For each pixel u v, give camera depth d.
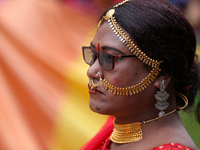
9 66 4.11
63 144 3.83
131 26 1.65
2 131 3.83
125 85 1.68
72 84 4.07
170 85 1.79
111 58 1.67
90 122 3.92
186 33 1.73
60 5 4.46
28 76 4.11
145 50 1.65
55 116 3.96
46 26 4.33
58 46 4.25
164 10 1.69
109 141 2.08
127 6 1.74
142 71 1.68
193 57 1.85
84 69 4.11
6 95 4.00
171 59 1.69
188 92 1.92
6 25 4.26
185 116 3.13
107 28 1.71
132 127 1.81
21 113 3.95
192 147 1.68
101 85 1.74
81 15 4.42
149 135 1.76
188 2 5.26
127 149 1.81
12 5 4.42
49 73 4.14
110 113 1.77
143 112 1.79
